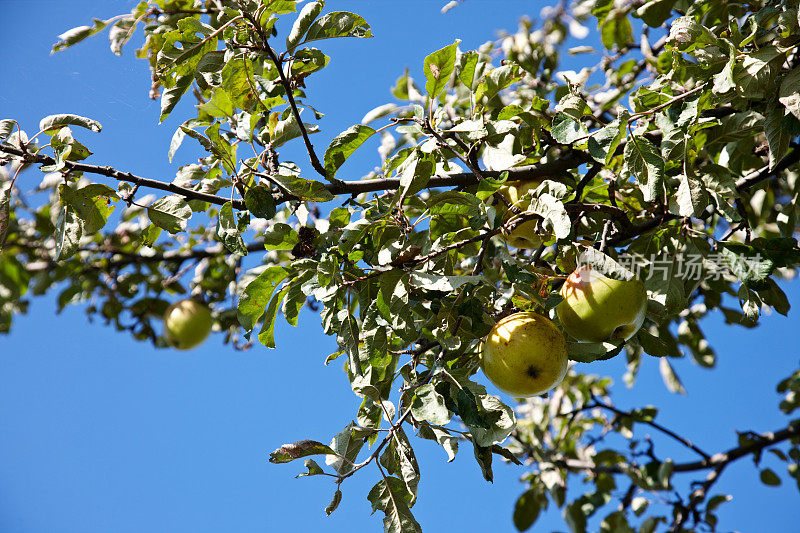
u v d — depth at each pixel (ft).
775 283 10.40
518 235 10.33
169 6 11.55
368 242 8.69
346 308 8.44
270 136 9.25
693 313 14.74
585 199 10.53
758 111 9.58
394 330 7.98
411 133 11.22
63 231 8.95
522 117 10.53
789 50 8.20
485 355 8.61
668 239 9.33
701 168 9.12
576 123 9.16
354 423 8.70
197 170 9.72
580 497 16.40
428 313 8.43
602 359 8.73
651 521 15.11
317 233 8.94
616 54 14.30
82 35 11.14
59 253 8.87
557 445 17.57
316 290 8.11
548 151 11.10
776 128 8.63
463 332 8.45
